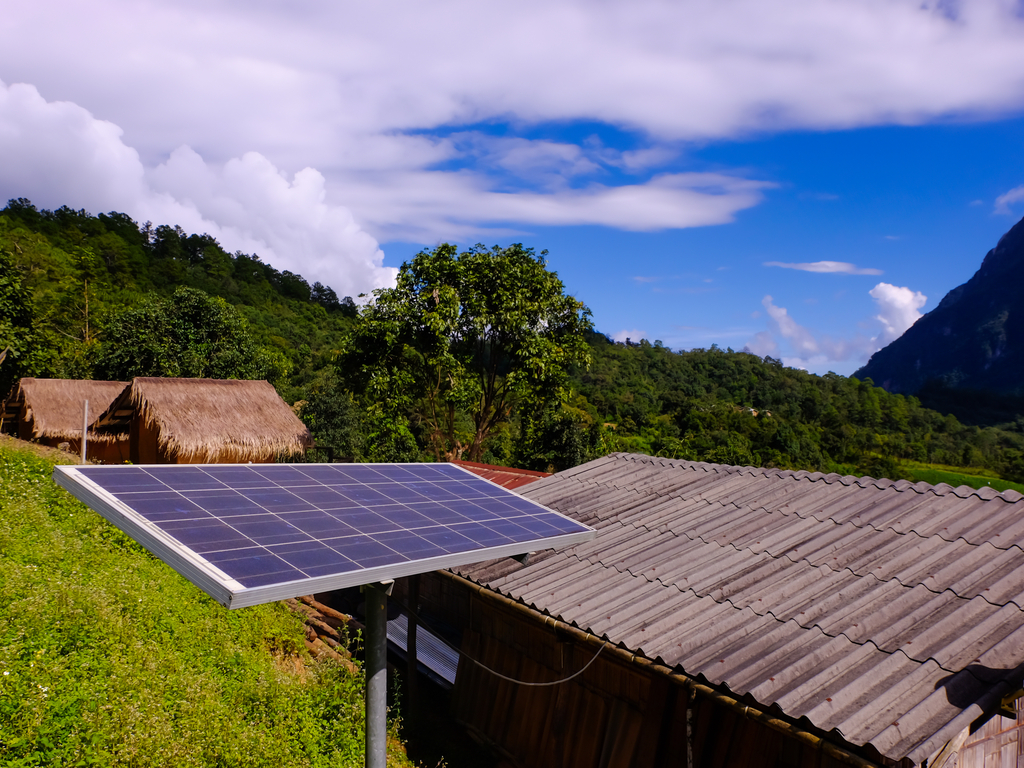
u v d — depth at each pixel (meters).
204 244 146.25
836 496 9.99
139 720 6.43
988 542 7.69
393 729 9.59
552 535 6.02
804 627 6.78
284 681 8.81
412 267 27.47
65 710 6.22
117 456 23.72
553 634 8.83
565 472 13.98
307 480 5.90
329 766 7.47
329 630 11.02
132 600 8.85
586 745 8.47
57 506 11.49
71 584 8.54
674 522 10.18
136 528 4.05
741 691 5.81
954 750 5.42
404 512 5.69
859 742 4.92
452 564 4.84
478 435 29.19
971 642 5.96
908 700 5.34
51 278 64.00
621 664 8.16
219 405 20.56
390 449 27.31
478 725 10.30
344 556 4.33
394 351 27.25
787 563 8.19
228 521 4.46
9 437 16.22
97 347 37.47
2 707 5.88
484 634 10.73
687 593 7.92
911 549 7.90
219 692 7.82
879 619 6.58
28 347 24.67
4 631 6.92
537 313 27.59
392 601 5.14
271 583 3.60
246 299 120.69
